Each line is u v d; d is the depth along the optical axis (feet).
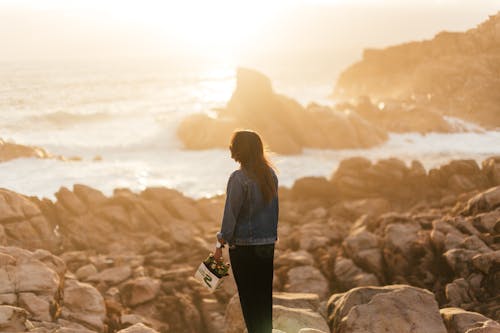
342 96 226.79
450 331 17.65
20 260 26.89
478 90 84.79
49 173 62.39
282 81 339.57
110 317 32.32
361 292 18.39
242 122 115.96
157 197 57.98
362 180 67.36
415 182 66.54
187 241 49.11
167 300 36.65
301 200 67.77
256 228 10.99
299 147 111.24
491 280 30.58
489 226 39.32
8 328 18.69
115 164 85.30
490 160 65.41
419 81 137.39
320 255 44.14
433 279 35.78
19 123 57.16
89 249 47.55
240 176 10.92
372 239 41.42
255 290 11.30
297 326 17.13
